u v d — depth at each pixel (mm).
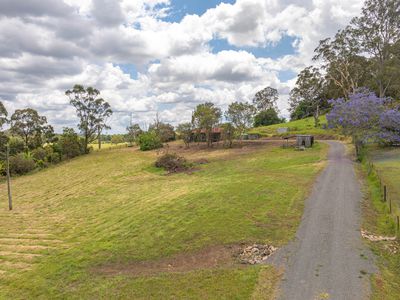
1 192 40469
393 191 20703
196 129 66062
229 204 21000
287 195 21859
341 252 13484
